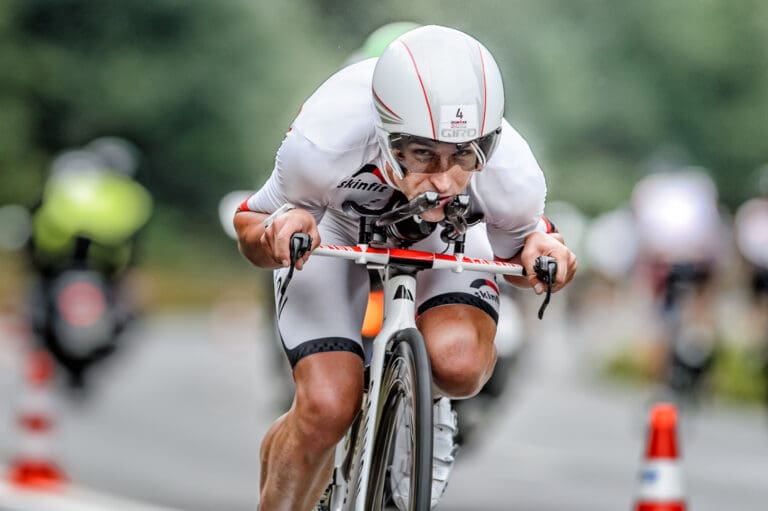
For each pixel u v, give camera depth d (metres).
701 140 117.62
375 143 9.94
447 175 9.52
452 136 9.27
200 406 31.56
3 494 18.42
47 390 19.81
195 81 99.62
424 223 9.97
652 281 28.09
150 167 100.62
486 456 23.80
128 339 29.61
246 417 29.61
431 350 10.23
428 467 9.03
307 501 10.48
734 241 41.03
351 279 10.82
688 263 27.55
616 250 42.25
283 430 10.35
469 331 10.33
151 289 88.62
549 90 102.25
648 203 28.09
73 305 27.34
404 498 9.52
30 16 97.19
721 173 118.00
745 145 116.69
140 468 21.64
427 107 9.27
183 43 99.94
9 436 24.70
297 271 10.66
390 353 9.98
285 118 96.94
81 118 98.12
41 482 19.50
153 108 99.19
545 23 103.62
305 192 10.19
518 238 10.55
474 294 10.68
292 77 97.25
